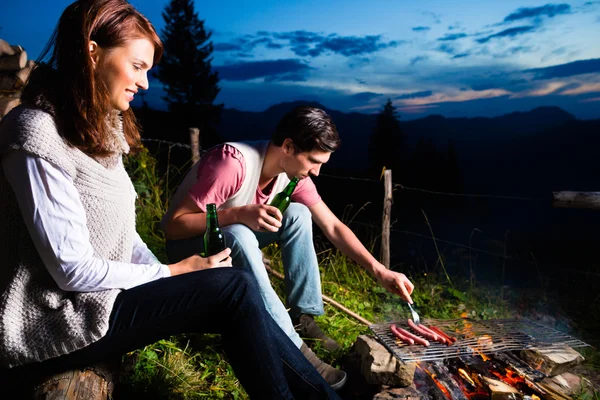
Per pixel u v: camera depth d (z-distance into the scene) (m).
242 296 1.83
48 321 1.66
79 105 1.60
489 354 2.56
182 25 55.16
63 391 1.68
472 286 4.86
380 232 5.32
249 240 2.39
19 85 4.15
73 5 1.66
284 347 1.94
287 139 2.50
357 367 2.61
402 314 3.91
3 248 1.64
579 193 4.00
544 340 2.70
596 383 2.81
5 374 1.70
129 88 1.73
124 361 2.44
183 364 2.53
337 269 4.40
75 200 1.62
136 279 1.78
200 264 1.98
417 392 2.37
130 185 1.89
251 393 1.84
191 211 2.55
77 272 1.62
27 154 1.55
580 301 4.73
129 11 1.70
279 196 2.62
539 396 2.33
